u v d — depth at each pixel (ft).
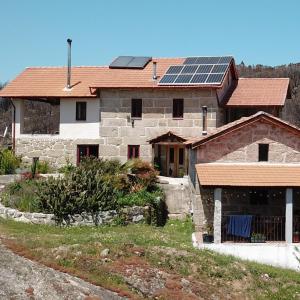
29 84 121.60
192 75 111.96
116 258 64.69
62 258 63.62
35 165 105.29
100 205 86.02
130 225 86.94
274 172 79.66
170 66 118.42
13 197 89.10
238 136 82.38
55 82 121.90
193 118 110.42
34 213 84.02
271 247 73.92
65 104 117.29
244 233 77.71
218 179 77.30
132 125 113.29
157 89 111.14
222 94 114.32
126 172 99.14
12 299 52.11
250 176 78.48
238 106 112.16
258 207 83.82
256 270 66.64
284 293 62.59
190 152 94.43
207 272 64.08
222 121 114.62
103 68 126.31
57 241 69.82
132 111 113.50
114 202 87.61
